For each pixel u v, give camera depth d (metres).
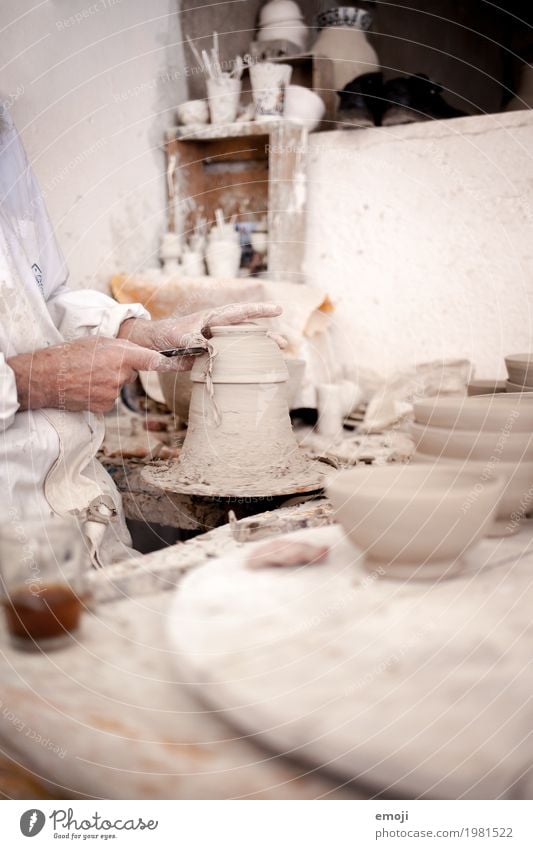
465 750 0.39
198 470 1.25
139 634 0.54
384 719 0.42
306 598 0.58
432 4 3.15
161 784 0.39
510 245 1.87
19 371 1.16
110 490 1.32
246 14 2.63
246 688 0.45
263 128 2.15
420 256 2.05
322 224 2.24
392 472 0.66
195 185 2.48
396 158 2.05
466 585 0.60
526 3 3.12
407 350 2.11
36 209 1.52
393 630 0.52
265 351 1.27
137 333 1.44
